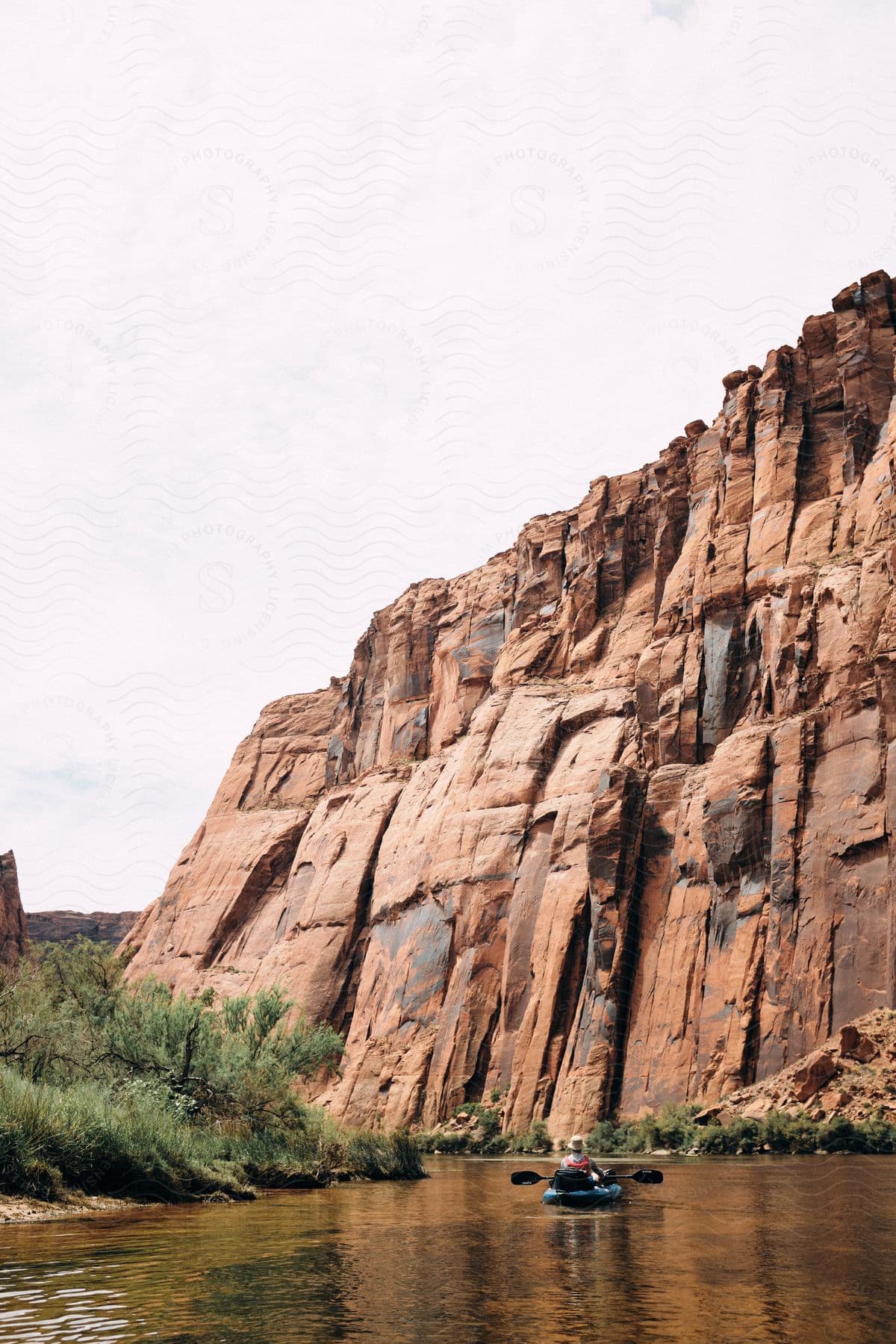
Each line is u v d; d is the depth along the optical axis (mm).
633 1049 60125
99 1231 20453
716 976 57875
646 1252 18125
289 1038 42844
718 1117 51562
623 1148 52875
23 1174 23766
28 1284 14961
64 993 43594
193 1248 18359
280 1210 25344
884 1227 20938
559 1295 14445
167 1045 36438
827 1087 47938
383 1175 38438
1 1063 32438
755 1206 25141
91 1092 28562
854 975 52031
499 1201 27875
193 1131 32719
